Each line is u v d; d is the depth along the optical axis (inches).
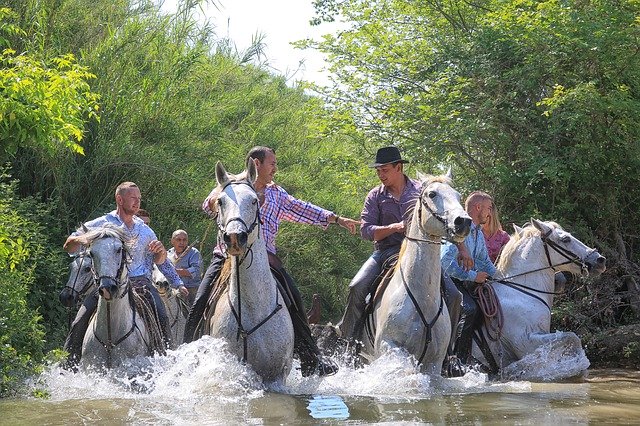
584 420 269.9
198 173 701.9
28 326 393.4
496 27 610.2
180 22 744.3
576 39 555.8
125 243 344.2
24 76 413.1
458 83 620.1
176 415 268.8
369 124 684.7
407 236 353.4
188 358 321.4
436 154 629.0
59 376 351.9
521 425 257.6
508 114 597.6
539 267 426.0
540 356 403.2
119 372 346.9
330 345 395.2
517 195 605.6
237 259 314.0
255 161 323.6
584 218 597.0
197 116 723.4
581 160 570.3
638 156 560.7
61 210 604.4
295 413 271.6
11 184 548.1
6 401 307.4
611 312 548.4
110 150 630.5
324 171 872.3
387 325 347.9
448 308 369.4
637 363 487.5
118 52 671.1
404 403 293.3
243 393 307.4
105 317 347.3
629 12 574.2
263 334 317.4
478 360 416.5
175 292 480.7
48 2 649.0
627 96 562.6
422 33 714.2
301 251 802.8
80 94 463.8
